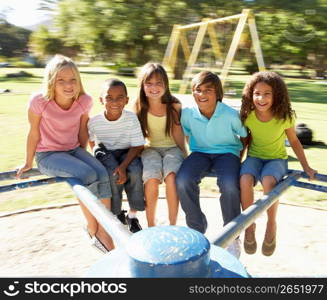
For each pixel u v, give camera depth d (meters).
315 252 3.40
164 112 3.34
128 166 3.20
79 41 24.03
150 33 22.61
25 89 17.33
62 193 4.86
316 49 25.27
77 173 2.79
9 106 12.18
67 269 3.09
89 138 3.41
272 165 2.98
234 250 2.90
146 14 21.88
